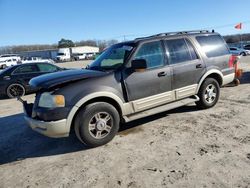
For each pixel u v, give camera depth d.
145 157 3.89
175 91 5.23
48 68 10.57
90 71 4.66
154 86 4.90
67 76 4.38
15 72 10.02
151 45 4.98
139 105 4.76
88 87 4.20
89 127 4.26
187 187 3.06
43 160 4.14
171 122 5.32
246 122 5.01
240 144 4.07
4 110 7.90
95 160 3.94
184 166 3.53
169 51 5.19
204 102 5.83
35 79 4.56
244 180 3.11
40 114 4.12
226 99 6.86
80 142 4.71
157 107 5.09
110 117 4.42
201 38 5.82
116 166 3.70
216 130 4.71
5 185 3.49
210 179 3.18
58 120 4.02
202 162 3.60
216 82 5.98
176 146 4.18
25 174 3.73
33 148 4.68
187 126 5.02
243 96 7.07
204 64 5.66
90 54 67.50
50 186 3.36
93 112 4.23
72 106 4.06
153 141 4.45
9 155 4.46
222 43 6.20
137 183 3.23
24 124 6.18
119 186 3.21
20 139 5.18
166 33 5.36
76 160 4.01
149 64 4.89
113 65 4.82
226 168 3.40
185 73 5.33
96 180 3.39
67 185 3.34
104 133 4.44
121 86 4.53
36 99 4.30
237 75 8.32
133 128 5.16
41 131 4.18
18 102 9.01
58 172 3.69
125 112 4.63
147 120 5.55
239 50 32.09
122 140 4.61
